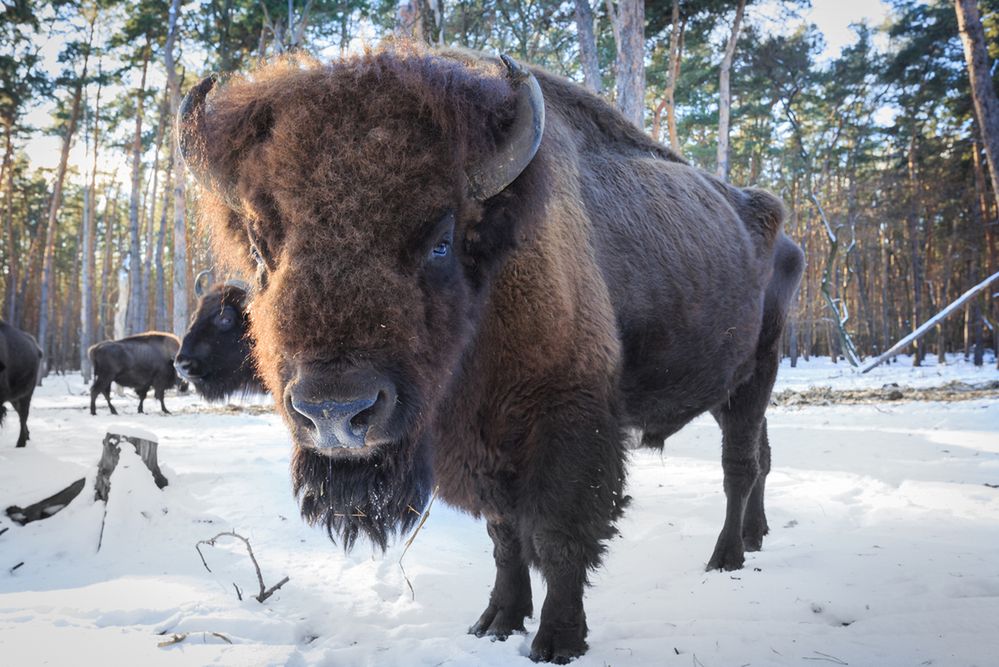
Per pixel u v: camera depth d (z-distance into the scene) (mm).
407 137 2381
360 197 2289
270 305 2277
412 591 3859
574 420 3002
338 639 3283
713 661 2852
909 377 21500
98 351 17234
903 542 4535
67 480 5656
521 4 22219
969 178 33938
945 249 38688
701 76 27578
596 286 3289
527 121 2510
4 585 4320
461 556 4895
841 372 25062
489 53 3717
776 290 5195
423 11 10250
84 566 4672
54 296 54312
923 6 32531
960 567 3957
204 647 3062
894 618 3221
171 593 3848
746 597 3699
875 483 6594
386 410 2242
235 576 4328
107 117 38125
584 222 3441
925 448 8461
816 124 45688
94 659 2881
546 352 2984
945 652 2824
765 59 33562
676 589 3934
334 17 21984
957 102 32219
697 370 4199
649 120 29750
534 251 3000
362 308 2229
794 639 3037
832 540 4750
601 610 3654
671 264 3984
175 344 18281
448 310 2498
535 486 2982
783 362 39031
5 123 38406
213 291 8094
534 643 3010
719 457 8875
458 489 3188
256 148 2428
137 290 35469
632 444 3996
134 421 15234
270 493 6598
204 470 7789
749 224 5055
